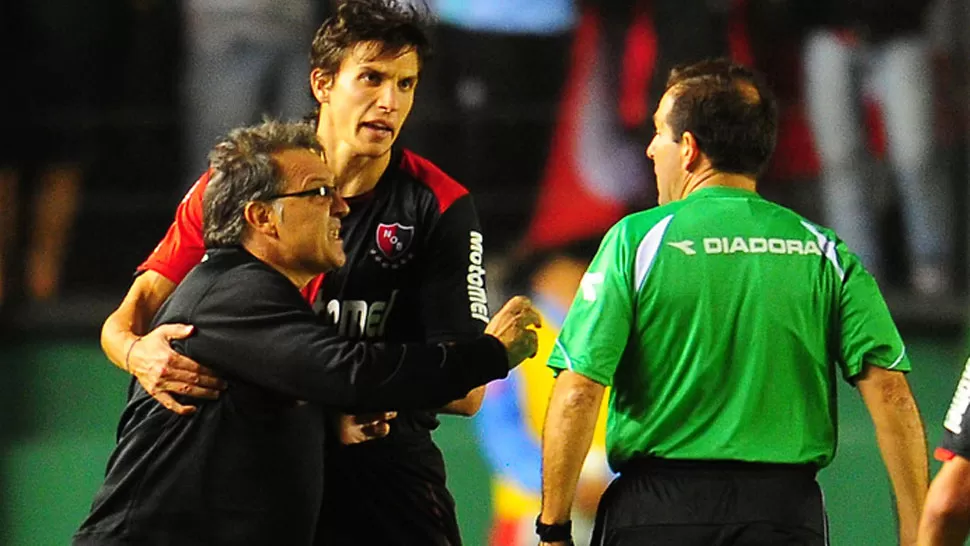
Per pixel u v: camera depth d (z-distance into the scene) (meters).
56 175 25.67
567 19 24.98
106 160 25.91
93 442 23.52
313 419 12.66
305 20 24.98
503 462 22.33
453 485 22.44
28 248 25.30
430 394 12.14
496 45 25.14
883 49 25.05
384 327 14.45
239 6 24.88
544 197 24.75
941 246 24.86
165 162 25.81
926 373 23.83
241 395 12.23
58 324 24.39
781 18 24.94
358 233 14.21
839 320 13.05
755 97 13.29
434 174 14.52
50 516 23.17
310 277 12.93
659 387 12.89
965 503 11.84
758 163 13.33
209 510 12.23
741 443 12.76
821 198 25.08
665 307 12.83
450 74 25.34
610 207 24.31
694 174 13.36
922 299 24.30
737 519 12.65
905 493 12.95
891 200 25.05
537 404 22.30
